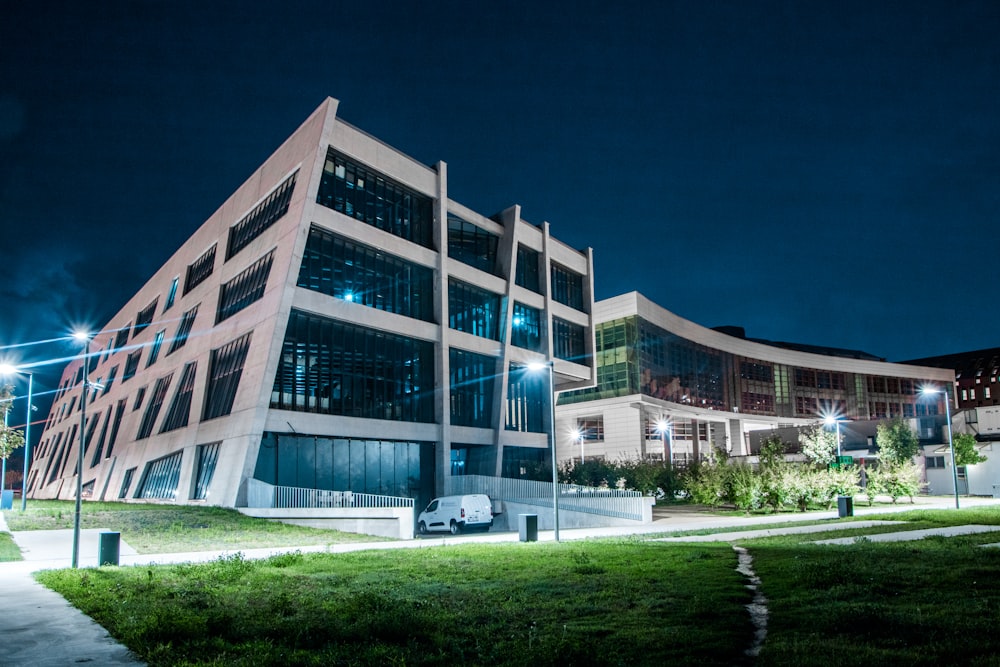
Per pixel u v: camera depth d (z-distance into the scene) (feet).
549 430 181.68
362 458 133.59
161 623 31.09
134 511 110.32
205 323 153.07
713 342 290.76
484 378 165.17
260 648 28.27
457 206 161.38
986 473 201.67
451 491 145.07
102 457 209.36
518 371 176.86
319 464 126.31
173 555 74.08
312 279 127.85
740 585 43.06
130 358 216.54
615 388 238.68
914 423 225.97
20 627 34.14
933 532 78.95
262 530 95.91
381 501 122.21
